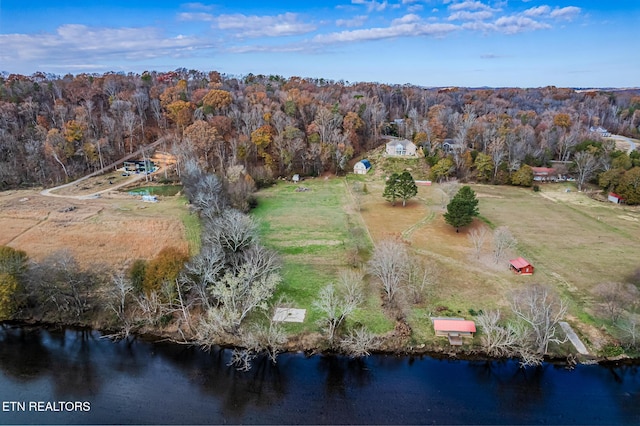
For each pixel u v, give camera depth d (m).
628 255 54.78
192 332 41.56
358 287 45.81
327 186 94.00
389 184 77.06
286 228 66.38
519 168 92.19
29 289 45.00
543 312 38.12
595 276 49.25
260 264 45.81
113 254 56.06
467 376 36.03
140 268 44.66
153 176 95.12
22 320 44.25
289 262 54.06
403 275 47.50
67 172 94.00
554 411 32.47
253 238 50.34
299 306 44.50
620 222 67.88
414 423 31.52
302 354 38.81
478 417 31.95
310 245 59.47
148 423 31.72
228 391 34.97
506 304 44.09
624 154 88.88
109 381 36.16
